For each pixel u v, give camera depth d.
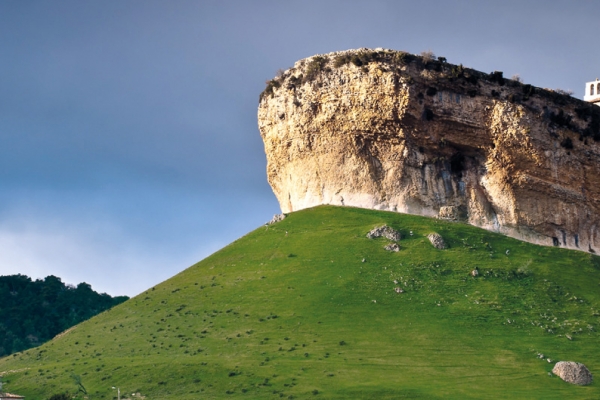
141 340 101.69
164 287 119.25
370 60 133.38
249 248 124.56
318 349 93.25
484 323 99.75
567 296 108.38
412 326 98.44
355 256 115.81
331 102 134.75
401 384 84.19
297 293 107.56
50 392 89.88
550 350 94.12
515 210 131.12
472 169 133.12
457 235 122.06
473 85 133.50
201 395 83.44
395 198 130.62
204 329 101.69
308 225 126.56
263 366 89.12
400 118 130.25
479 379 86.62
